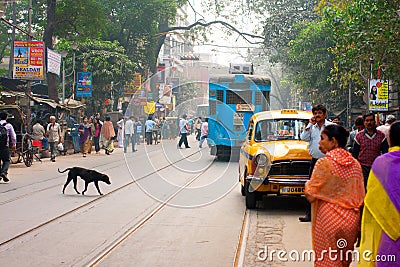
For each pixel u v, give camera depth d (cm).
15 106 1828
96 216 893
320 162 477
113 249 679
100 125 2461
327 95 3316
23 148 1800
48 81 2639
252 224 846
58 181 1371
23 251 663
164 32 3938
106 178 1134
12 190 1199
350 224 463
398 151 413
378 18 1409
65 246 690
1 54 3859
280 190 930
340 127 499
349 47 1584
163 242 720
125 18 3606
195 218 895
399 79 1622
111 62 3272
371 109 1628
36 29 3734
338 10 1714
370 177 416
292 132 1048
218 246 701
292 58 3312
